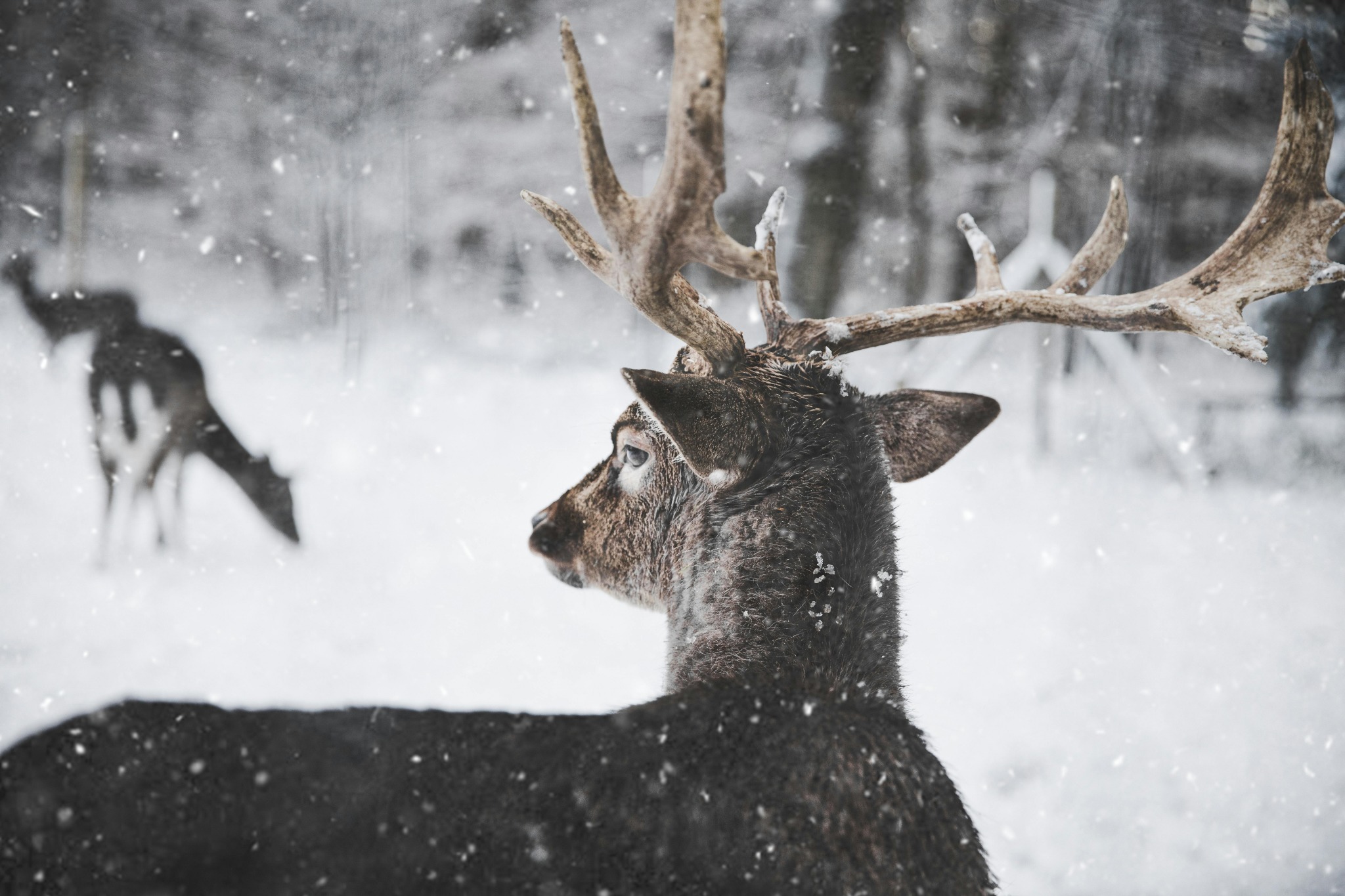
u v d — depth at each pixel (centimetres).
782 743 209
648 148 1488
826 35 978
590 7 1475
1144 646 628
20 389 976
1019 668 588
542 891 192
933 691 557
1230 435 1151
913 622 656
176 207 1554
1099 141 1469
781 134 1273
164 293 1533
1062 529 854
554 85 1555
